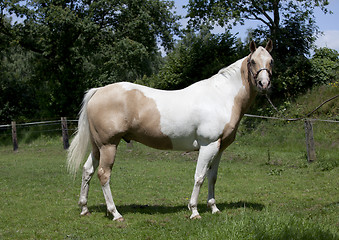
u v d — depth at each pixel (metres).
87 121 5.39
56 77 22.62
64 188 7.78
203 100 5.07
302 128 13.39
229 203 6.17
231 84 5.27
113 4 19.91
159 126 5.07
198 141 5.14
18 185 8.11
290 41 17.53
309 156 10.13
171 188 7.75
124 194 7.17
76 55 20.41
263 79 4.87
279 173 9.15
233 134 5.24
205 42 19.30
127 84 5.24
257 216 4.53
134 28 20.41
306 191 7.07
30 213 5.68
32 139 19.31
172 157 12.40
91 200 6.69
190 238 4.06
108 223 5.07
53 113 21.48
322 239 3.88
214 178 5.45
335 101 13.96
